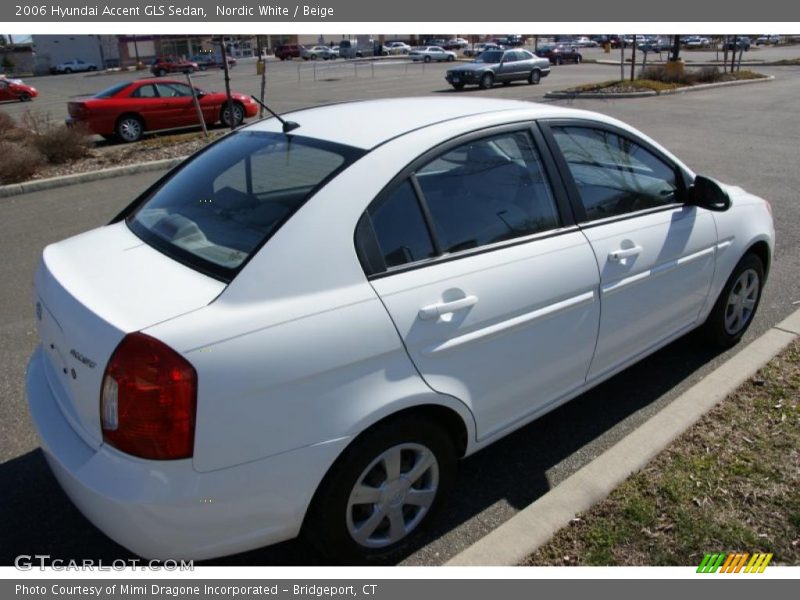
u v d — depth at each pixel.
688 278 3.68
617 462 3.07
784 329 4.34
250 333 2.16
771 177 9.43
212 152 3.21
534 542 2.65
